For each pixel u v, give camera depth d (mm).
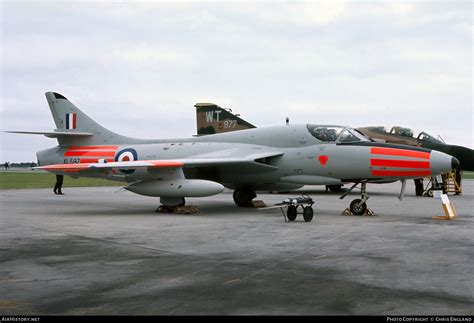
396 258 7473
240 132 17094
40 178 61062
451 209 13688
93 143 19656
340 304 5039
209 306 4980
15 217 13977
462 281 6000
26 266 6887
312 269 6680
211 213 15133
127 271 6562
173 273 6441
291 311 4816
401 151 13594
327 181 14867
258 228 11266
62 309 4891
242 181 16375
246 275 6316
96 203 19922
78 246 8648
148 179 15297
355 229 11047
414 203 19938
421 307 4934
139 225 11914
